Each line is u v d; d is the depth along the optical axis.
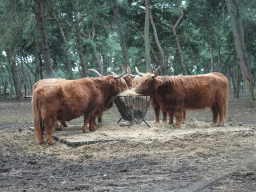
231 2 18.31
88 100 7.60
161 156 5.50
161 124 9.09
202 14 21.55
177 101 8.41
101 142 6.71
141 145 6.39
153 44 28.08
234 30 17.31
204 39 28.28
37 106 6.64
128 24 25.73
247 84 17.56
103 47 34.00
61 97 6.70
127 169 4.73
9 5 17.98
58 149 6.26
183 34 27.42
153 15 25.44
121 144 6.49
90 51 25.78
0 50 19.66
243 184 3.80
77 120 12.80
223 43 32.50
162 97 8.54
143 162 5.12
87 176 4.42
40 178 4.38
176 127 8.48
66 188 3.86
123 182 4.06
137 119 8.98
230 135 7.38
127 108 8.76
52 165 5.14
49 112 6.58
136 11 25.70
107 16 24.89
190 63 42.28
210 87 8.55
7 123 12.56
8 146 6.75
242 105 18.81
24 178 4.40
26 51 30.80
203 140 6.81
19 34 19.58
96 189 3.78
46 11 19.19
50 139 6.72
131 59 34.97
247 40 24.77
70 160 5.46
